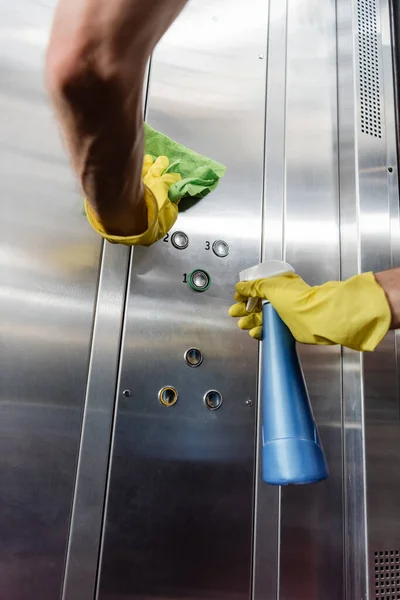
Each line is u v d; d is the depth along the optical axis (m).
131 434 0.82
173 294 0.90
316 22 1.18
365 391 0.98
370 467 0.95
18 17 0.88
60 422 0.78
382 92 1.16
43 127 0.86
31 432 0.76
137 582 0.78
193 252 0.93
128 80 0.33
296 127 1.10
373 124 1.12
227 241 0.97
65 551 0.75
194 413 0.87
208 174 0.88
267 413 0.68
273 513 0.90
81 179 0.46
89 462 0.79
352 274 1.04
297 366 0.71
